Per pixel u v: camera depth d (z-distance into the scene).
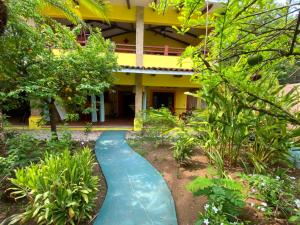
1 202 3.85
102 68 7.41
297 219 2.68
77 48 6.79
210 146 5.29
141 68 10.23
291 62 2.56
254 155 5.00
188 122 6.29
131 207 3.82
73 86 7.09
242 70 2.35
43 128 10.21
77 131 10.19
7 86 6.15
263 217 3.14
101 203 3.96
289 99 4.22
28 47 6.02
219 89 3.88
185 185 4.46
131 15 10.62
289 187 3.47
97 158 6.36
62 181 3.30
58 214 3.09
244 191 3.54
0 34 3.13
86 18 10.32
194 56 2.31
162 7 2.27
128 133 9.96
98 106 12.17
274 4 1.89
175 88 14.12
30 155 4.83
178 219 3.48
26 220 3.22
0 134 5.81
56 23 6.32
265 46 1.95
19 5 5.10
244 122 4.21
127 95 15.50
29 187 3.29
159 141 7.58
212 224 2.72
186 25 2.20
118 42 14.80
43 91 5.96
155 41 14.83
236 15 1.72
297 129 3.81
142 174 5.20
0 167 3.89
